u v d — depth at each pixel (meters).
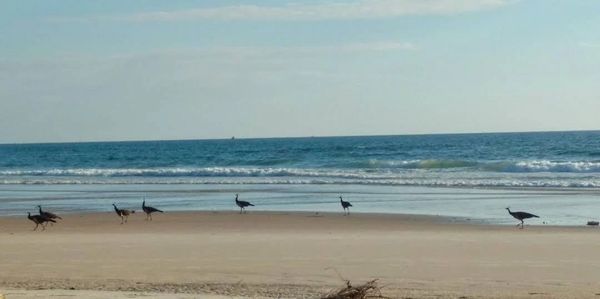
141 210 31.97
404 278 15.12
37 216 25.72
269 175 56.75
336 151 98.44
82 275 15.72
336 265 16.58
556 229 23.45
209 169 62.72
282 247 19.16
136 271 16.11
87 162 93.94
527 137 149.00
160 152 118.62
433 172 55.75
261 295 13.63
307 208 32.12
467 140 140.00
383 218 27.58
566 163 56.97
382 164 66.06
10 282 15.01
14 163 96.31
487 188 41.59
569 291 13.85
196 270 16.16
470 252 18.17
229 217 28.47
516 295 13.54
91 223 27.11
